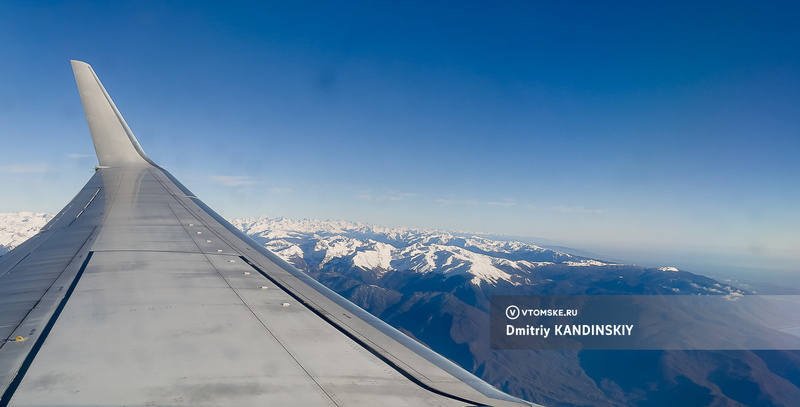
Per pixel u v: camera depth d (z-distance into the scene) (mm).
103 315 10039
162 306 10906
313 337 9656
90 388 6711
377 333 10406
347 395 7070
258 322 10297
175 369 7543
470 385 8039
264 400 6668
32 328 9039
